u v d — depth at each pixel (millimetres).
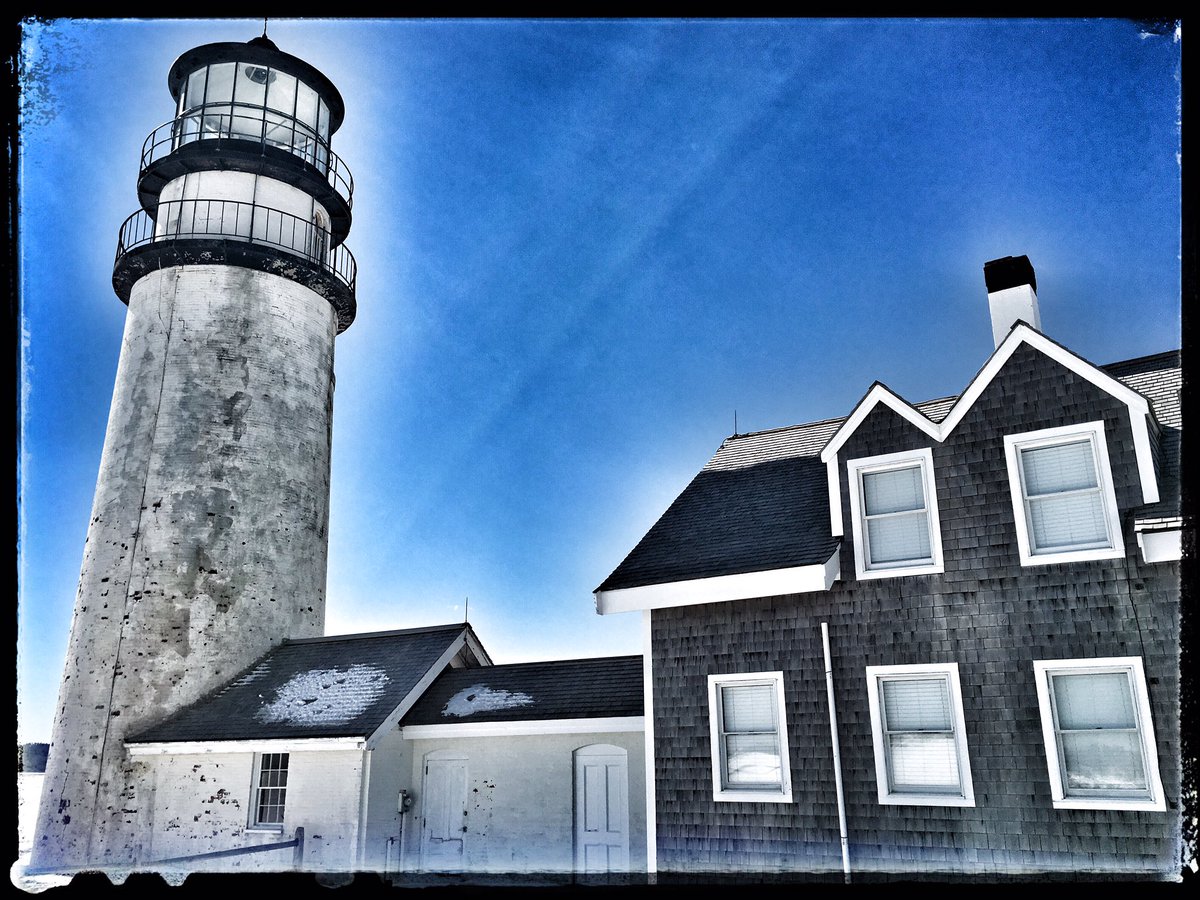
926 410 15797
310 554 22031
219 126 23594
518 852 15023
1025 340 13031
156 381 21406
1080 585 11773
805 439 17344
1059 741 11391
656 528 16219
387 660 18344
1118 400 12148
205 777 17188
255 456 21406
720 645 13914
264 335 22422
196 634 19500
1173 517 10891
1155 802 10594
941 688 12336
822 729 12812
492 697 16578
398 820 15844
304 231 24078
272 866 15398
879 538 13469
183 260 22344
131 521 20234
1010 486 12594
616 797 14836
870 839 12039
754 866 12617
